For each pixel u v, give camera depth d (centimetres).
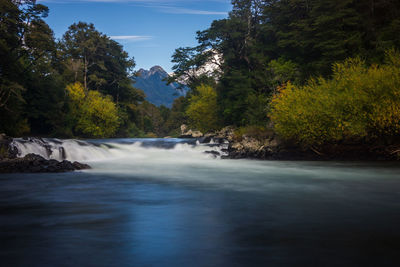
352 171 1839
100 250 550
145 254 532
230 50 4938
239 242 598
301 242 596
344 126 2408
